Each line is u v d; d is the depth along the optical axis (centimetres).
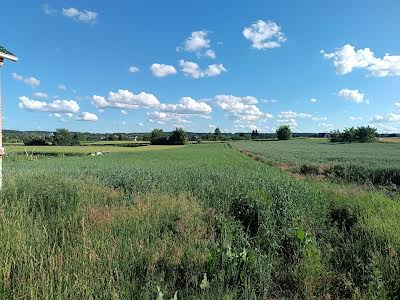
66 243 595
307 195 980
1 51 967
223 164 3006
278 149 6794
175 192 1075
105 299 446
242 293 484
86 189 1017
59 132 10669
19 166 2384
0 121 998
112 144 11306
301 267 557
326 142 12094
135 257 572
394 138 14362
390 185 1800
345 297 518
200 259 571
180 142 11475
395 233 660
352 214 864
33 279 457
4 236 559
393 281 517
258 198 810
